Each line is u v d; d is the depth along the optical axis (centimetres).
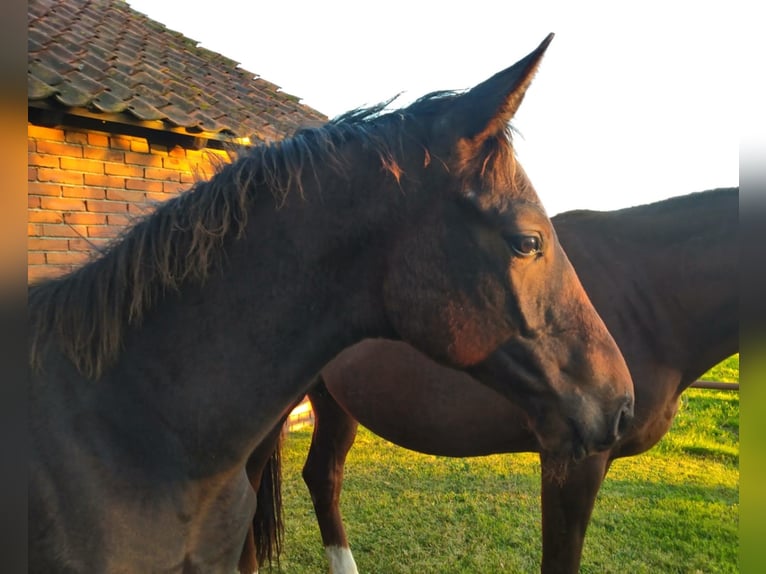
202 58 615
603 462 212
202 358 129
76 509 116
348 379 264
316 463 319
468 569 328
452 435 243
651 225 231
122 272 128
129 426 126
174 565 128
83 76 363
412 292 128
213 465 132
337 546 309
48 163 358
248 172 131
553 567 221
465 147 127
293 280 131
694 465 505
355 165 130
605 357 141
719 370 720
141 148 407
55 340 129
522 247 125
